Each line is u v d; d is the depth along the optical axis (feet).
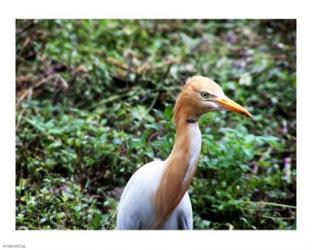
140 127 35.70
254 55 48.11
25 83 41.42
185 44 49.49
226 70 46.21
